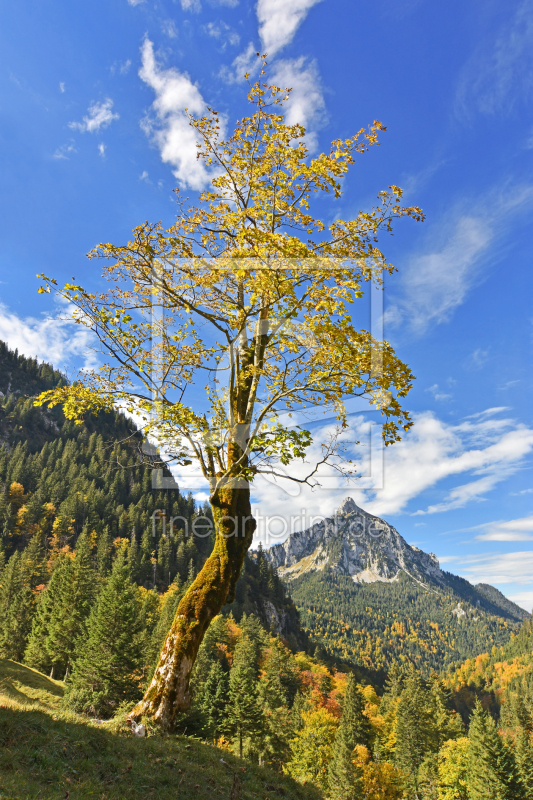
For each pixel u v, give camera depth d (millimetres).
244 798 7500
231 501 10312
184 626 9367
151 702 8953
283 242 8719
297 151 10031
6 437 188250
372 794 41281
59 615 42531
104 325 10273
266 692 49031
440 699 81312
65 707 22797
